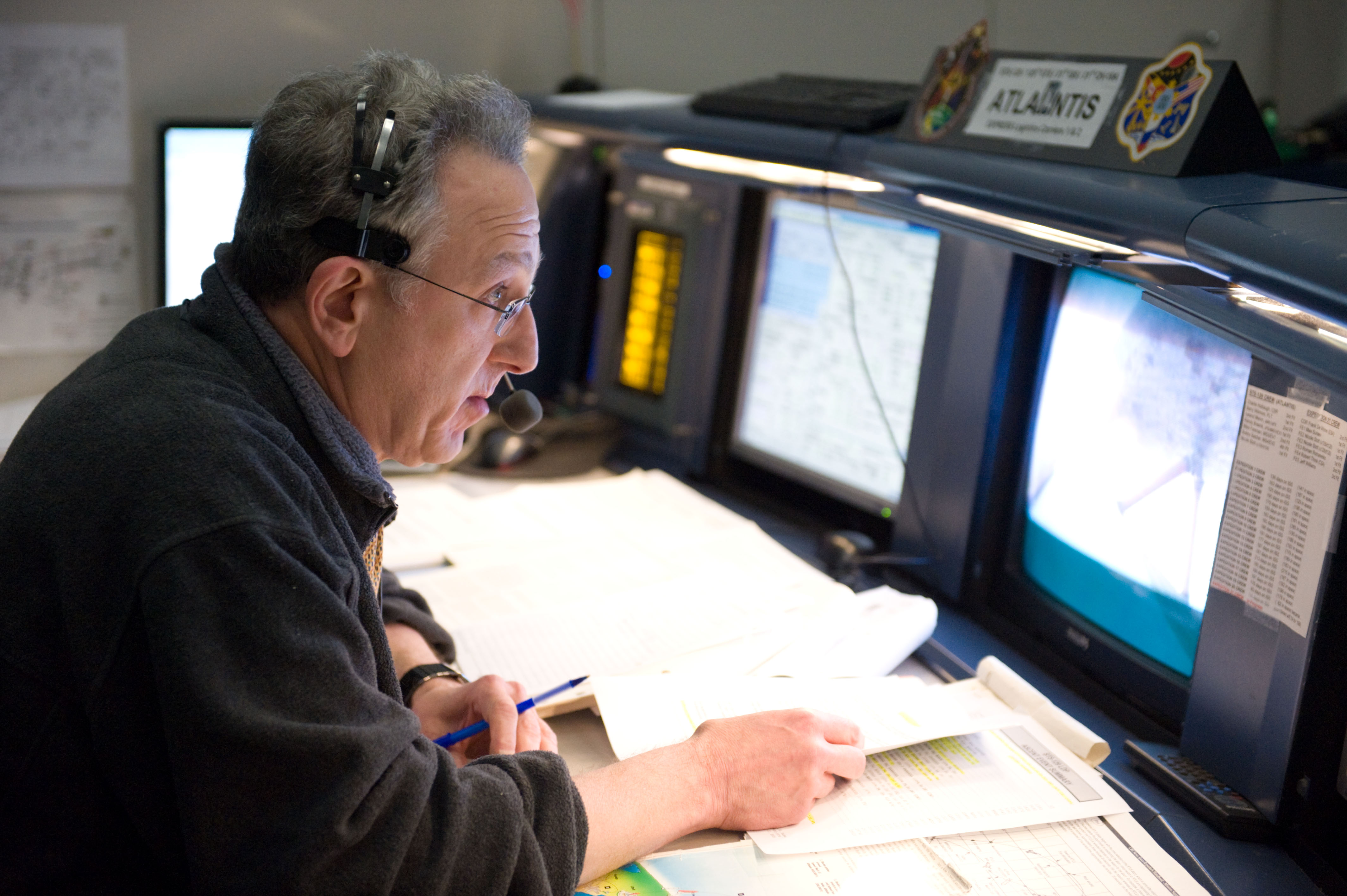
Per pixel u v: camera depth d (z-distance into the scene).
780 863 0.78
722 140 1.29
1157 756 0.93
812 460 1.48
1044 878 0.77
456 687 0.96
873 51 2.07
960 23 2.07
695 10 2.00
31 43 1.61
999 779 0.88
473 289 0.75
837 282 1.42
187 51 1.71
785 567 1.25
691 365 1.62
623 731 0.90
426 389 0.78
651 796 0.79
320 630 0.66
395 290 0.74
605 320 1.75
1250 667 0.86
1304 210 0.73
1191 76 0.88
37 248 1.68
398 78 0.75
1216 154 0.87
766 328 1.53
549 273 1.79
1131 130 0.90
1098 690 1.06
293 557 0.66
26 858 0.70
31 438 0.72
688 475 1.65
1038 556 1.17
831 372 1.44
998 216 0.93
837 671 1.02
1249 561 0.86
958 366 1.23
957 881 0.76
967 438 1.23
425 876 0.65
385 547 1.28
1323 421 0.80
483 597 1.17
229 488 0.65
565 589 1.19
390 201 0.72
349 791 0.62
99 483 0.66
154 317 0.80
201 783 0.62
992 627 1.22
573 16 1.94
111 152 1.70
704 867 0.77
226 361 0.75
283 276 0.75
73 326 1.73
